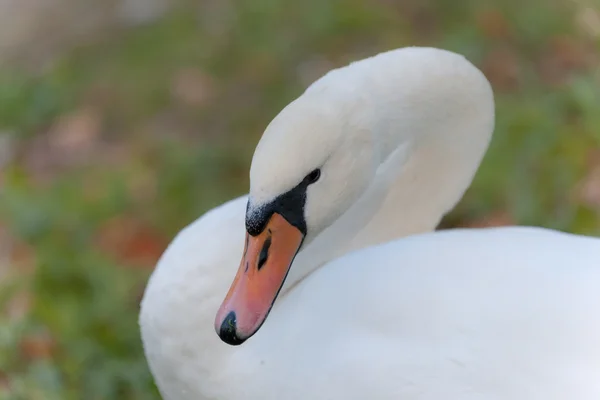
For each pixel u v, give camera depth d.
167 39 5.97
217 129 5.27
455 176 4.18
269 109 5.30
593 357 3.96
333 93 4.04
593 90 4.70
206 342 4.08
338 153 4.03
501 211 4.59
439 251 4.04
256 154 4.02
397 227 4.18
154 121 5.42
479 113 4.15
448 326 3.99
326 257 4.14
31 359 4.46
